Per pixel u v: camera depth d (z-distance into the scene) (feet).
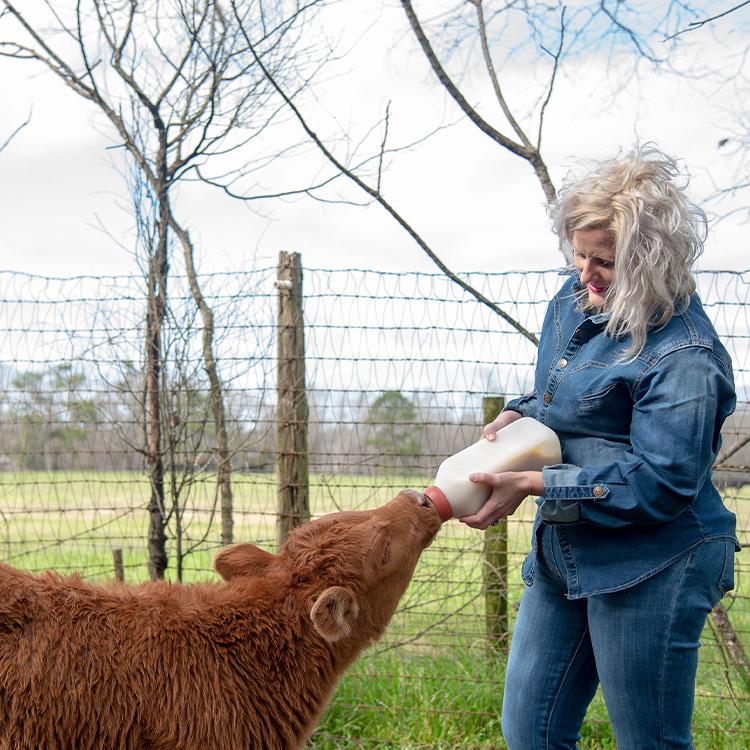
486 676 14.57
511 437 8.90
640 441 7.77
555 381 8.71
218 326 15.25
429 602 15.61
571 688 9.16
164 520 15.66
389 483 14.83
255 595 8.91
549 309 9.41
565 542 8.52
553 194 15.72
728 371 7.89
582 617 9.08
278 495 15.06
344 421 14.98
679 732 8.29
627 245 7.59
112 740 7.97
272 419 15.19
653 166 7.85
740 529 14.33
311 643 8.77
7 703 7.80
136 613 8.50
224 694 8.34
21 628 8.06
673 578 8.02
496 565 15.23
